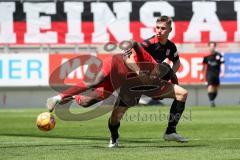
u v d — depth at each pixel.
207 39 78.44
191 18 78.06
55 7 77.00
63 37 77.25
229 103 79.38
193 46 79.25
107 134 39.44
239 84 78.38
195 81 77.00
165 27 29.31
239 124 47.50
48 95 76.50
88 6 77.25
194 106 75.06
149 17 77.50
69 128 44.44
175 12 77.75
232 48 80.38
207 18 78.31
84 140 34.94
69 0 77.19
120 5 77.19
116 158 25.31
